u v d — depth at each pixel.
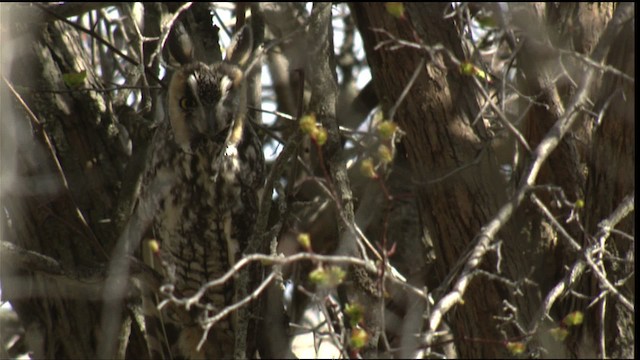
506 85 8.67
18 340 12.14
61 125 10.91
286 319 10.48
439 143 8.70
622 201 8.11
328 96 8.98
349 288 9.21
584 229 7.95
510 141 9.30
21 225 10.80
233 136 10.10
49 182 10.72
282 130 12.34
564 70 8.31
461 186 8.65
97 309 10.79
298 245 10.55
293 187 9.72
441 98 8.70
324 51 8.98
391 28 8.74
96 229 10.82
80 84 10.39
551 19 8.91
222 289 10.36
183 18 10.69
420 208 9.05
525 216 8.77
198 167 10.05
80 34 11.95
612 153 8.38
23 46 10.79
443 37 8.73
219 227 10.23
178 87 9.88
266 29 12.45
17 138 10.65
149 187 10.27
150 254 10.32
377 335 7.93
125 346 10.82
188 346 10.48
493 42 9.69
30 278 10.81
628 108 8.31
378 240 11.07
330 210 11.02
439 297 7.69
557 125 7.85
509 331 8.43
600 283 7.71
